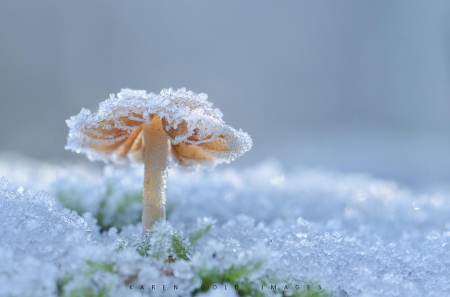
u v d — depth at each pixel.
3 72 0.83
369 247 0.12
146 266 0.11
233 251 0.11
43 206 0.12
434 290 0.11
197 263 0.11
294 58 1.06
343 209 0.18
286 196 0.19
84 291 0.11
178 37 1.05
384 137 0.73
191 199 0.16
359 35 0.98
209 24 1.07
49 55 0.89
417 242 0.13
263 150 0.71
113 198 0.15
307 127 0.98
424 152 0.58
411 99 0.87
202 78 1.06
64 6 0.91
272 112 1.05
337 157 0.57
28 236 0.11
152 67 1.02
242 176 0.22
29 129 0.74
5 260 0.11
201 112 0.12
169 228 0.12
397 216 0.16
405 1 0.89
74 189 0.15
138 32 1.02
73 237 0.11
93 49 0.95
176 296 0.11
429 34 0.85
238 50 1.08
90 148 0.13
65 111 0.85
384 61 0.93
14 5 0.86
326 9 1.03
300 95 1.05
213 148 0.12
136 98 0.12
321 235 0.13
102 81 0.96
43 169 0.23
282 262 0.11
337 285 0.11
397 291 0.11
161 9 1.03
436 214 0.17
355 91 0.99
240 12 1.08
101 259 0.11
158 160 0.12
